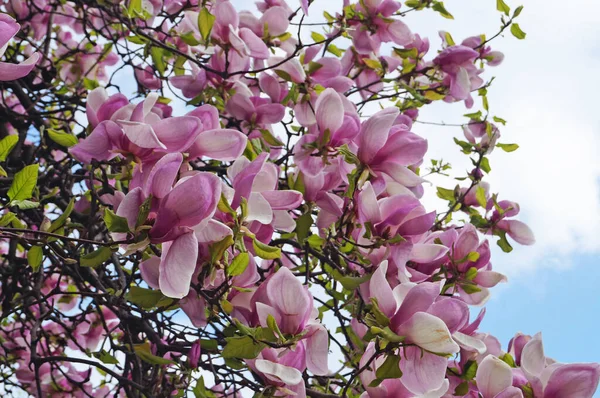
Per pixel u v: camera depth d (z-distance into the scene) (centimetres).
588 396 157
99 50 294
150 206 132
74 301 248
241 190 143
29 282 209
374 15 222
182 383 172
